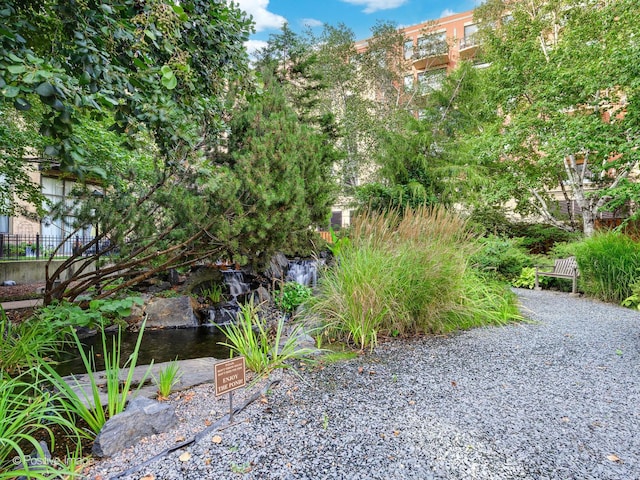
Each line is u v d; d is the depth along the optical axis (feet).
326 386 7.97
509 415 6.58
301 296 17.02
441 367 9.25
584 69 28.89
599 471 4.87
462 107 38.63
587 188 41.75
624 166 32.53
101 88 6.73
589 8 34.86
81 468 4.95
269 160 15.26
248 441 5.62
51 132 5.96
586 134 26.96
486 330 13.12
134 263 15.55
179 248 16.49
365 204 31.07
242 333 10.71
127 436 5.55
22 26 6.84
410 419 6.40
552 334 12.57
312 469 4.90
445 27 65.87
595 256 20.58
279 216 15.03
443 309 12.87
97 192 14.88
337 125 40.24
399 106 56.13
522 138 35.01
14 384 6.40
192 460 5.11
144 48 7.31
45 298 15.28
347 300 11.66
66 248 33.81
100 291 17.13
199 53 9.62
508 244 27.73
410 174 34.30
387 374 8.73
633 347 11.02
